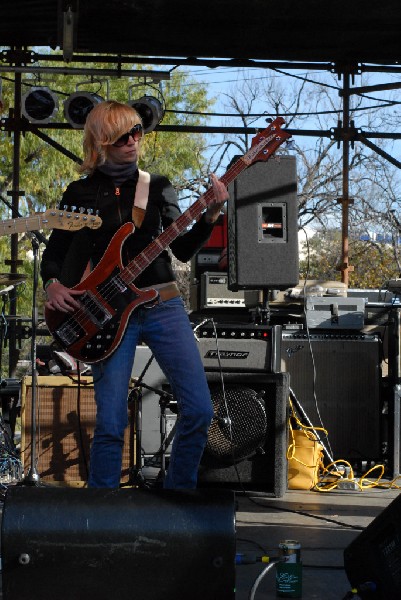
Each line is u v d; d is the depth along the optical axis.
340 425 5.66
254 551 3.47
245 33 6.61
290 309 5.93
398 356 5.57
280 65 7.39
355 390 5.68
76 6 5.90
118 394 3.04
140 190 3.16
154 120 7.38
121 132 3.09
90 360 3.06
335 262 21.27
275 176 4.95
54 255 3.21
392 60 7.23
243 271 4.93
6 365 11.51
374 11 6.12
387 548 2.64
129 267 3.07
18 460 5.00
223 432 4.79
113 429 3.02
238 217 4.95
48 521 2.42
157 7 6.07
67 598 2.41
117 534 2.41
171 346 3.06
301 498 4.80
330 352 5.69
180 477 3.07
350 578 2.79
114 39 6.73
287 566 2.88
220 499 2.48
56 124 7.41
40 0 6.02
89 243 3.18
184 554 2.41
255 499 4.75
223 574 2.42
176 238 3.20
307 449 5.14
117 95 19.19
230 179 3.12
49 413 4.86
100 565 2.41
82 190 3.20
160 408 5.11
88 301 3.06
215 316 6.29
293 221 4.95
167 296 3.10
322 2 5.97
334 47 6.94
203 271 6.62
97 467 3.02
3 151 18.70
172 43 6.82
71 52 6.62
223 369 4.82
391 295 6.21
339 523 4.07
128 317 3.05
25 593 2.40
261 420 4.79
